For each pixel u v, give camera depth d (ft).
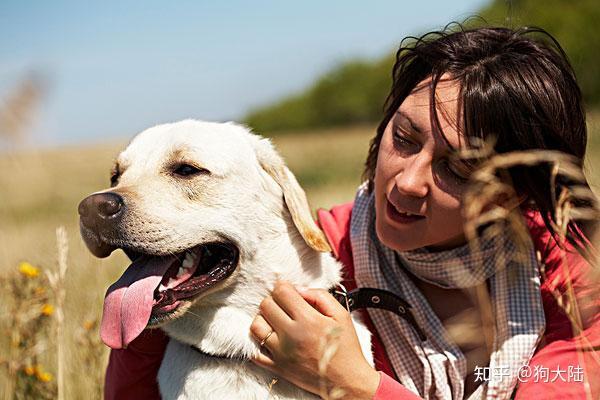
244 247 10.31
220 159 10.44
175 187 10.25
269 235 10.58
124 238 9.73
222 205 10.30
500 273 10.27
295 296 9.74
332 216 12.53
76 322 14.01
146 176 10.36
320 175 56.54
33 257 16.75
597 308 9.63
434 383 10.41
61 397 11.89
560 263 10.46
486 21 12.25
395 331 10.89
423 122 9.56
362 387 9.34
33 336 12.83
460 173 9.48
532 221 11.03
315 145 115.96
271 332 9.82
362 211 11.48
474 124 9.55
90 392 12.67
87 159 75.92
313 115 233.96
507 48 10.28
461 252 10.28
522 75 9.90
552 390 9.12
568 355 9.43
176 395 10.25
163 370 10.63
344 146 103.91
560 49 10.85
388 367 10.96
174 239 9.89
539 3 92.02
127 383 11.14
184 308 9.86
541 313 10.05
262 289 10.41
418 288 11.05
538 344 10.05
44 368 13.88
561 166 8.52
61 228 11.95
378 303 10.65
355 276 11.20
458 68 9.96
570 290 8.39
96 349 12.87
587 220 9.94
